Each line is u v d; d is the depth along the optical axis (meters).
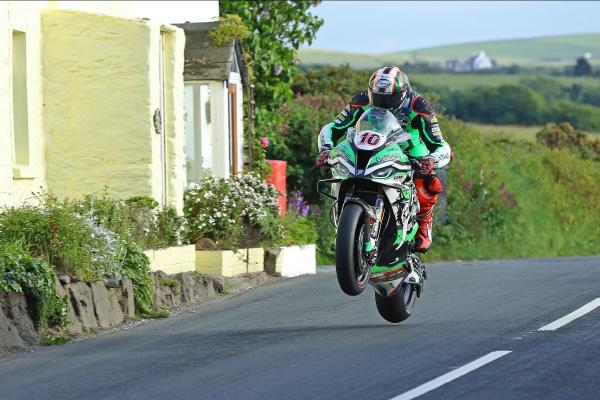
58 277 33.53
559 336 27.98
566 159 115.62
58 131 46.84
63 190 46.81
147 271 37.44
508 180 104.75
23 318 31.39
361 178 27.72
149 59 46.16
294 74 76.88
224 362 26.55
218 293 41.91
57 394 23.78
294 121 82.06
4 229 35.22
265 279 47.62
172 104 48.16
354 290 27.69
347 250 27.12
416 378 23.61
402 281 30.44
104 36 46.44
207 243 46.81
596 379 23.08
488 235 94.88
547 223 103.62
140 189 46.31
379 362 25.52
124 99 46.38
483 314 32.75
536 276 44.09
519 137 123.12
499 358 25.36
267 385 23.53
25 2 44.97
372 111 28.77
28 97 45.31
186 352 28.38
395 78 28.70
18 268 31.59
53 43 46.72
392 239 28.78
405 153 29.47
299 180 80.62
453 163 96.31
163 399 22.69
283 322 33.50
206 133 57.47
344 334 30.30
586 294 36.03
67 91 46.72
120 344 30.61
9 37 43.44
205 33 58.00
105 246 35.97
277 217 53.88
